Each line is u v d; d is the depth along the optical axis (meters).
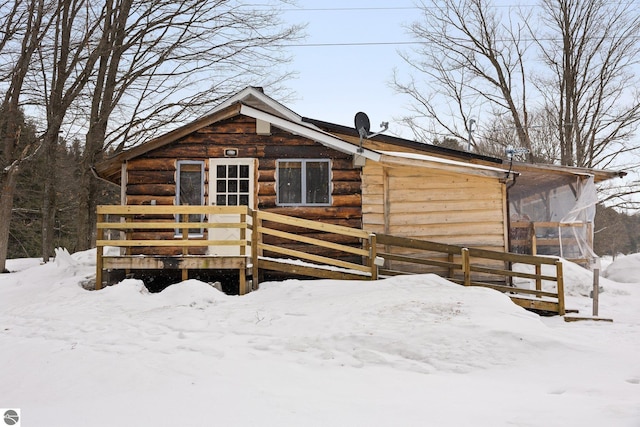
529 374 6.11
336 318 8.23
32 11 17.38
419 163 12.00
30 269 15.68
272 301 9.64
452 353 6.73
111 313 9.08
